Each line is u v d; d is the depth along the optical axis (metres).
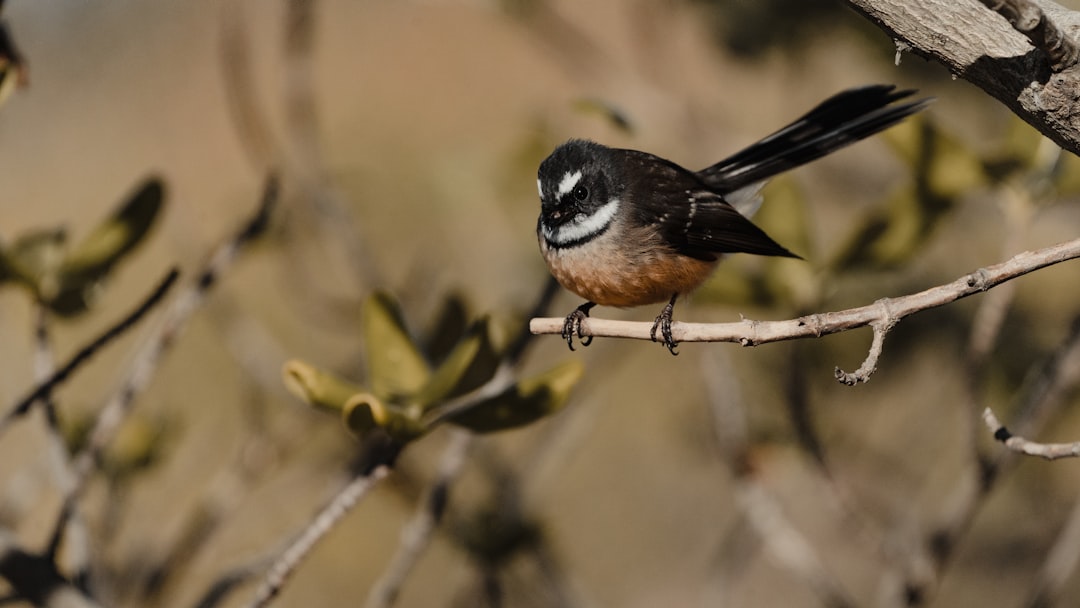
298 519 11.00
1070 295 10.63
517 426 5.67
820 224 12.24
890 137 7.20
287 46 9.16
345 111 20.23
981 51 4.55
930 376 11.66
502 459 9.56
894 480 10.58
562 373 5.63
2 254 6.45
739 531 9.89
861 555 11.50
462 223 12.31
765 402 9.97
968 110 11.06
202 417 12.30
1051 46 4.30
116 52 18.56
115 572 8.95
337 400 5.62
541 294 8.74
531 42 13.10
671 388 15.78
